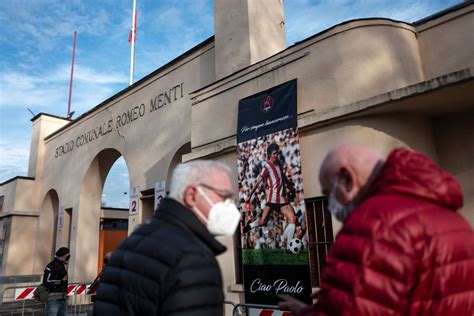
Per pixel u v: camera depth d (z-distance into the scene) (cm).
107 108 1595
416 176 159
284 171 714
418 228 146
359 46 684
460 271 146
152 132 1312
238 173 804
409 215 150
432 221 150
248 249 742
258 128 786
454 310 142
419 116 659
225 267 798
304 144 711
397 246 144
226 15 1066
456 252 147
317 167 680
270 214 721
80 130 1778
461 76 518
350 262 153
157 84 1335
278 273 681
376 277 144
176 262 181
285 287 663
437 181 158
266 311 537
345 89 676
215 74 1079
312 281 661
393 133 628
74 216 1672
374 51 682
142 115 1380
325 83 703
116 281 199
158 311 177
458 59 692
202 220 212
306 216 666
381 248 146
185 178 215
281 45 1108
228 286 782
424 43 742
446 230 150
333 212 192
